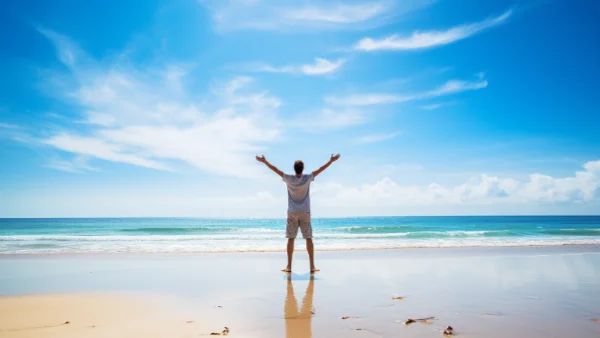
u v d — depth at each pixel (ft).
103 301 13.71
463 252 31.76
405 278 18.71
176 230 99.71
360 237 64.85
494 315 11.72
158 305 13.08
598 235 67.00
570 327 10.43
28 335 9.69
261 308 12.60
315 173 19.81
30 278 18.88
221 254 29.91
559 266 23.22
